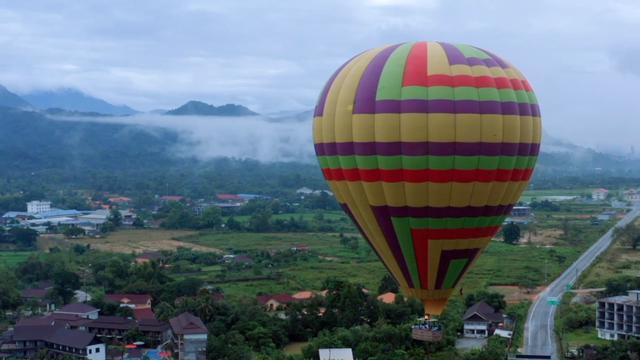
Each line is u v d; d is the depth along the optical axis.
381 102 45.00
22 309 105.25
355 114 45.91
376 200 46.78
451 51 46.12
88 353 81.81
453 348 81.12
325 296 97.44
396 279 49.81
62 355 82.94
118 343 88.88
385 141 45.00
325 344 79.06
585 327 95.81
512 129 45.62
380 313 90.69
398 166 45.19
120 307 99.62
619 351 78.25
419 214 46.00
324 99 48.75
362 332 82.25
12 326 95.19
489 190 46.06
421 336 48.69
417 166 44.78
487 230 47.78
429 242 46.84
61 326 88.56
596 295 113.69
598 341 88.25
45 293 112.62
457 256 47.56
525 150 46.84
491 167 45.44
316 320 89.44
